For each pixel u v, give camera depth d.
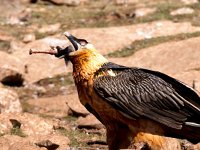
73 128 15.27
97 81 10.25
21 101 18.83
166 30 24.16
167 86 10.37
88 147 13.38
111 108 10.24
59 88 20.17
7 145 12.70
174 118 10.26
